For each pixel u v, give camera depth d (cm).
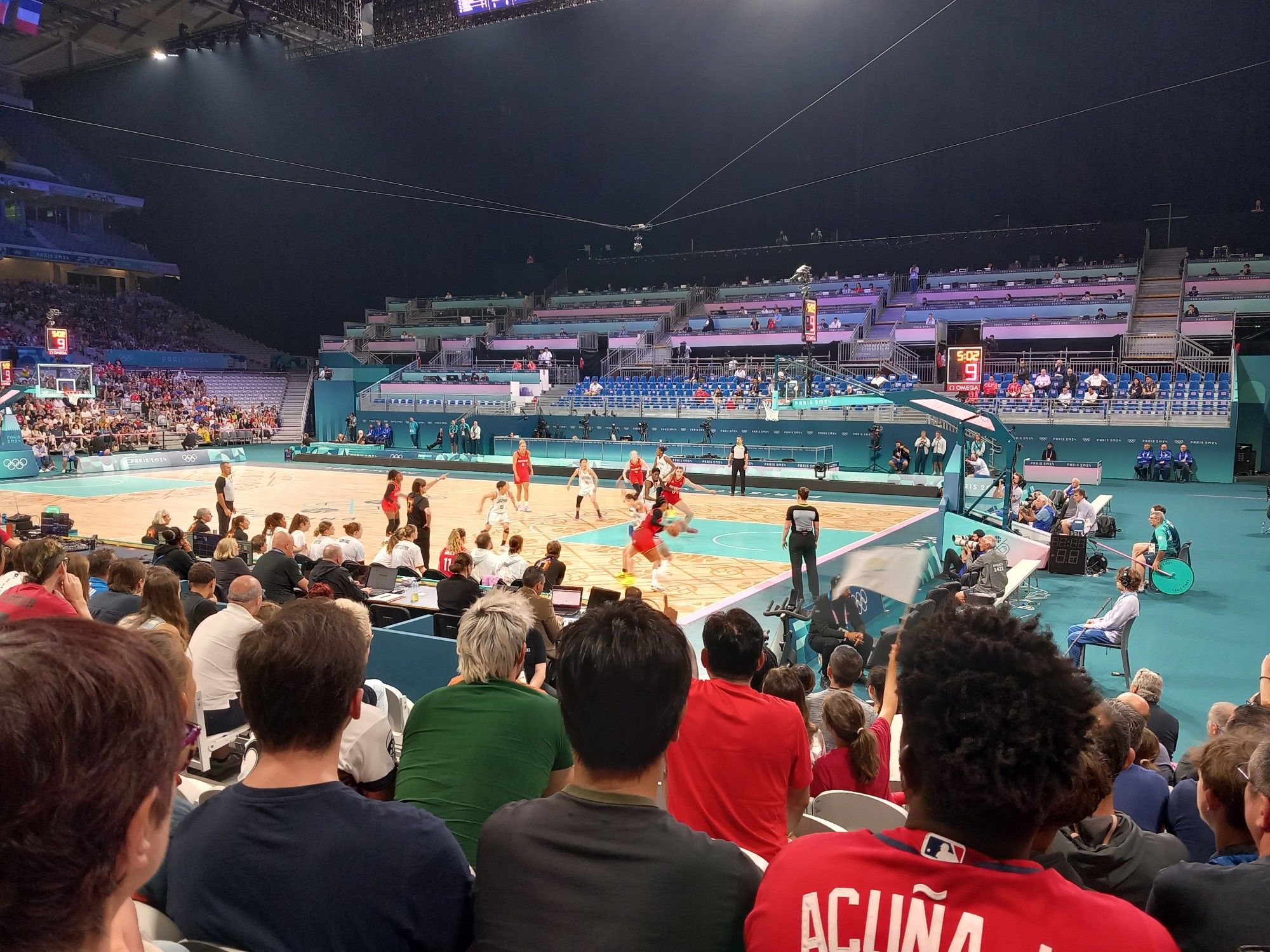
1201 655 1124
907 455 3145
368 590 975
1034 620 159
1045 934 134
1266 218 3944
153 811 90
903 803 461
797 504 1249
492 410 4028
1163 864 311
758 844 313
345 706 196
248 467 3584
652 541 1354
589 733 184
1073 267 4088
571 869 172
